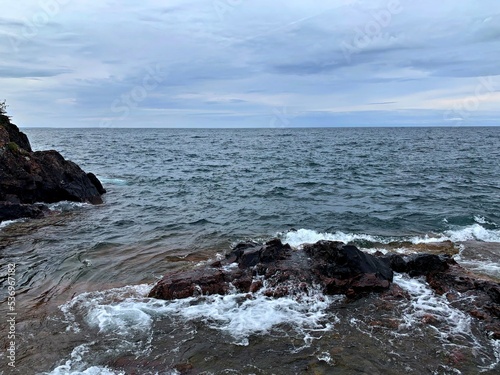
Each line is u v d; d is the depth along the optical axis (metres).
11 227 17.61
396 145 82.00
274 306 9.73
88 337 8.48
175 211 21.48
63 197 23.11
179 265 12.90
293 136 144.50
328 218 19.72
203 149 74.69
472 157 52.28
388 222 18.75
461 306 9.57
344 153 62.22
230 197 25.55
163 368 7.39
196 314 9.41
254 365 7.45
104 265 12.91
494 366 7.42
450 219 18.91
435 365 7.43
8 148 21.48
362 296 10.18
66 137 125.69
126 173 38.16
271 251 11.64
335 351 7.87
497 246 14.63
